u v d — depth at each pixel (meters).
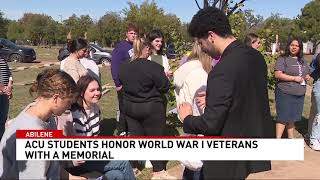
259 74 3.03
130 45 6.62
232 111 2.90
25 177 3.16
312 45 55.22
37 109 3.26
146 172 5.91
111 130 8.08
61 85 3.20
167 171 5.88
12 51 27.94
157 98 5.41
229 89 2.83
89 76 4.57
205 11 3.04
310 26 54.91
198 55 4.16
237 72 2.87
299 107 6.96
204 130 2.93
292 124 7.16
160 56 6.54
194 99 3.99
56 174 3.38
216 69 2.91
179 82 4.31
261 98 3.05
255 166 3.07
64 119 4.14
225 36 3.02
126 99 5.46
